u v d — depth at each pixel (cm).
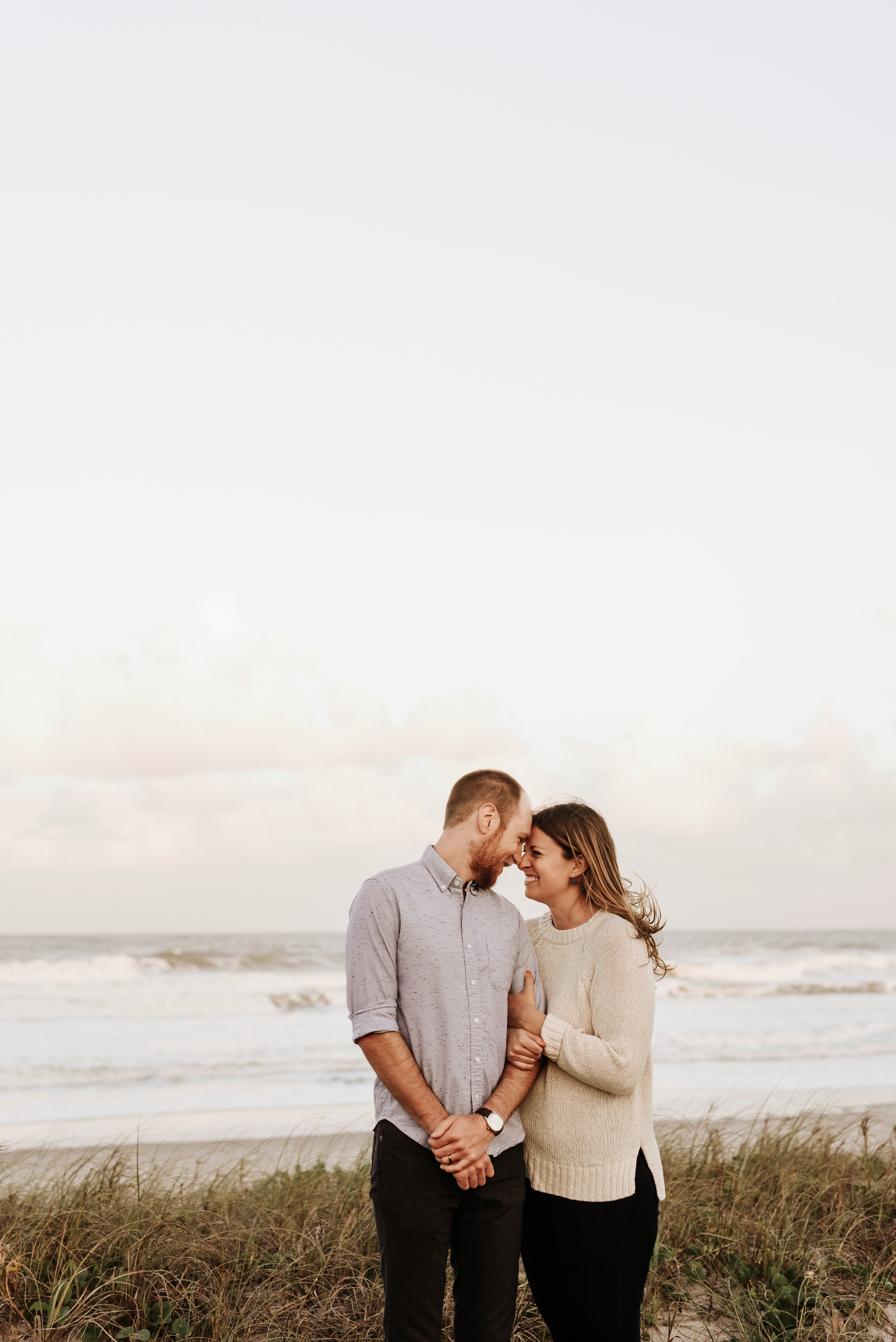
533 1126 290
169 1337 352
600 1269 279
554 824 301
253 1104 1088
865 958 3588
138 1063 1398
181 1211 447
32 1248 396
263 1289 388
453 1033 271
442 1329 275
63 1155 660
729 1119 690
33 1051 1506
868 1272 416
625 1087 279
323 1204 476
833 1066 1377
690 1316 383
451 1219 269
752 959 4175
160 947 3981
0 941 3978
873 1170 551
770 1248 427
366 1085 1231
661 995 2658
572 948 299
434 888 280
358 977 272
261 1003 2116
